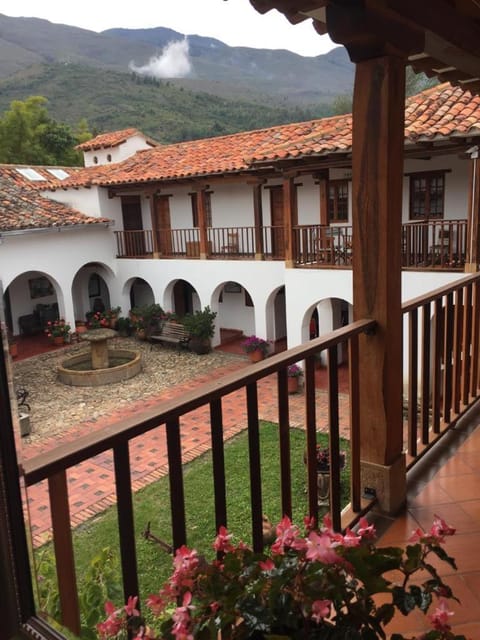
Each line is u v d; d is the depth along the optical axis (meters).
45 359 15.36
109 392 12.63
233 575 1.33
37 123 20.69
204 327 14.99
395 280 2.52
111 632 1.30
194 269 15.71
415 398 2.99
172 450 1.55
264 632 1.26
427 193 12.15
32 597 0.96
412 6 2.34
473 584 2.08
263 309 14.34
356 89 2.41
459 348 3.49
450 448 3.20
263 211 15.66
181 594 1.31
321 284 11.92
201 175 14.18
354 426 2.47
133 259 17.19
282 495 2.03
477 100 10.02
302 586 1.27
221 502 1.73
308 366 2.10
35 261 15.76
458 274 10.04
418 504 2.65
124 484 1.41
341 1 2.18
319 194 13.89
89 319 18.38
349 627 1.28
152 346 16.25
